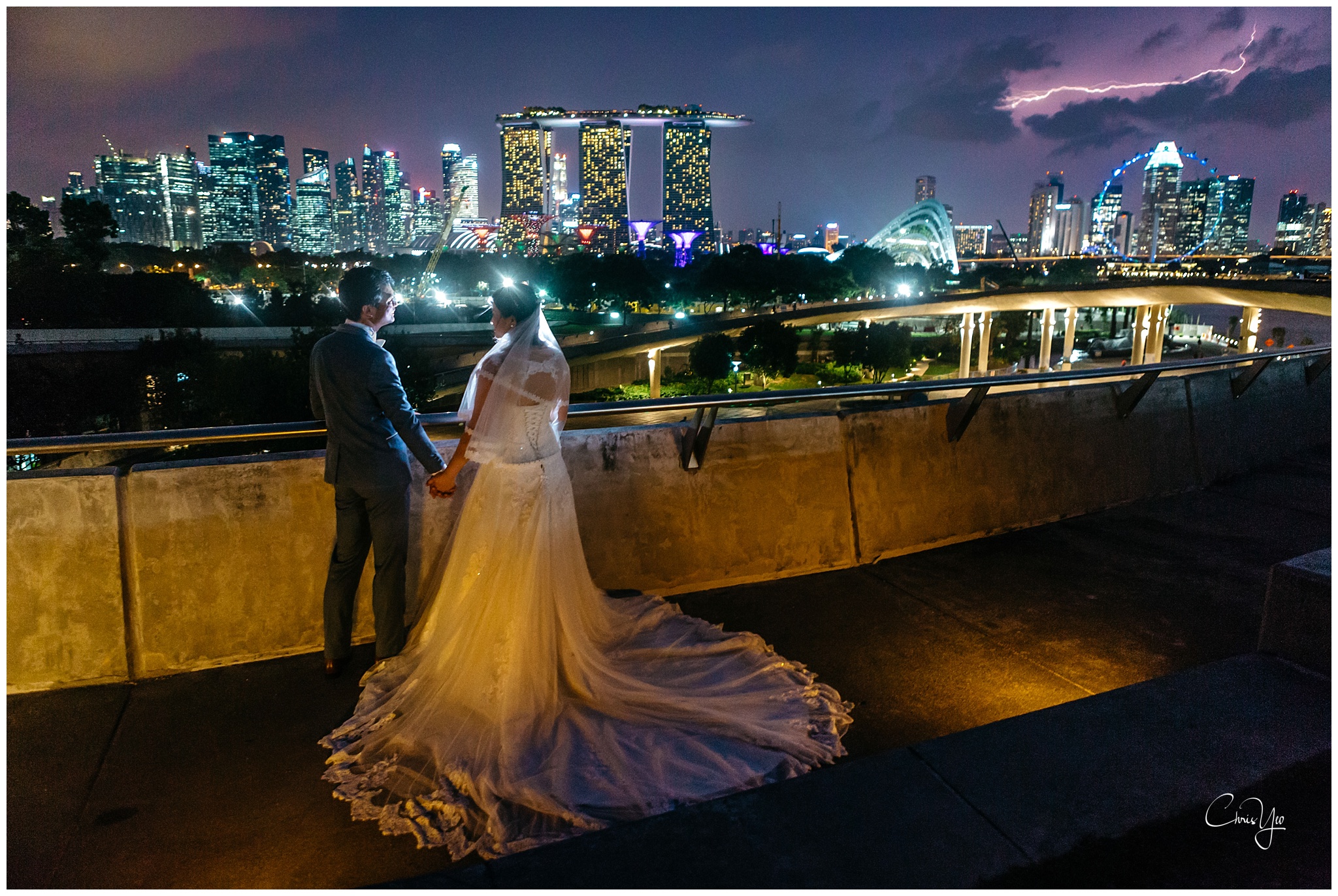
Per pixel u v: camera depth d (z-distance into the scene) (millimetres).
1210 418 6703
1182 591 4398
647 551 4273
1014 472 5441
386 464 3303
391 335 66125
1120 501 5992
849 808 2084
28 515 3238
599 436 4164
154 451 38719
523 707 2961
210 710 3188
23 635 3252
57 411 52875
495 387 3055
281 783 2732
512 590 3016
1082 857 1925
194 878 2275
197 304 78750
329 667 3449
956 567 4750
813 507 4672
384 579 3449
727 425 4469
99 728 3049
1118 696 2611
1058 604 4223
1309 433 7836
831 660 3625
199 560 3486
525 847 2371
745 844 1950
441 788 2648
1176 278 104125
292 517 3637
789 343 88250
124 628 3377
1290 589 2770
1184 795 2143
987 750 2336
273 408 54656
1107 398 5969
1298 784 2188
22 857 2348
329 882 2270
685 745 2898
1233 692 2617
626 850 1923
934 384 4711
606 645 3533
